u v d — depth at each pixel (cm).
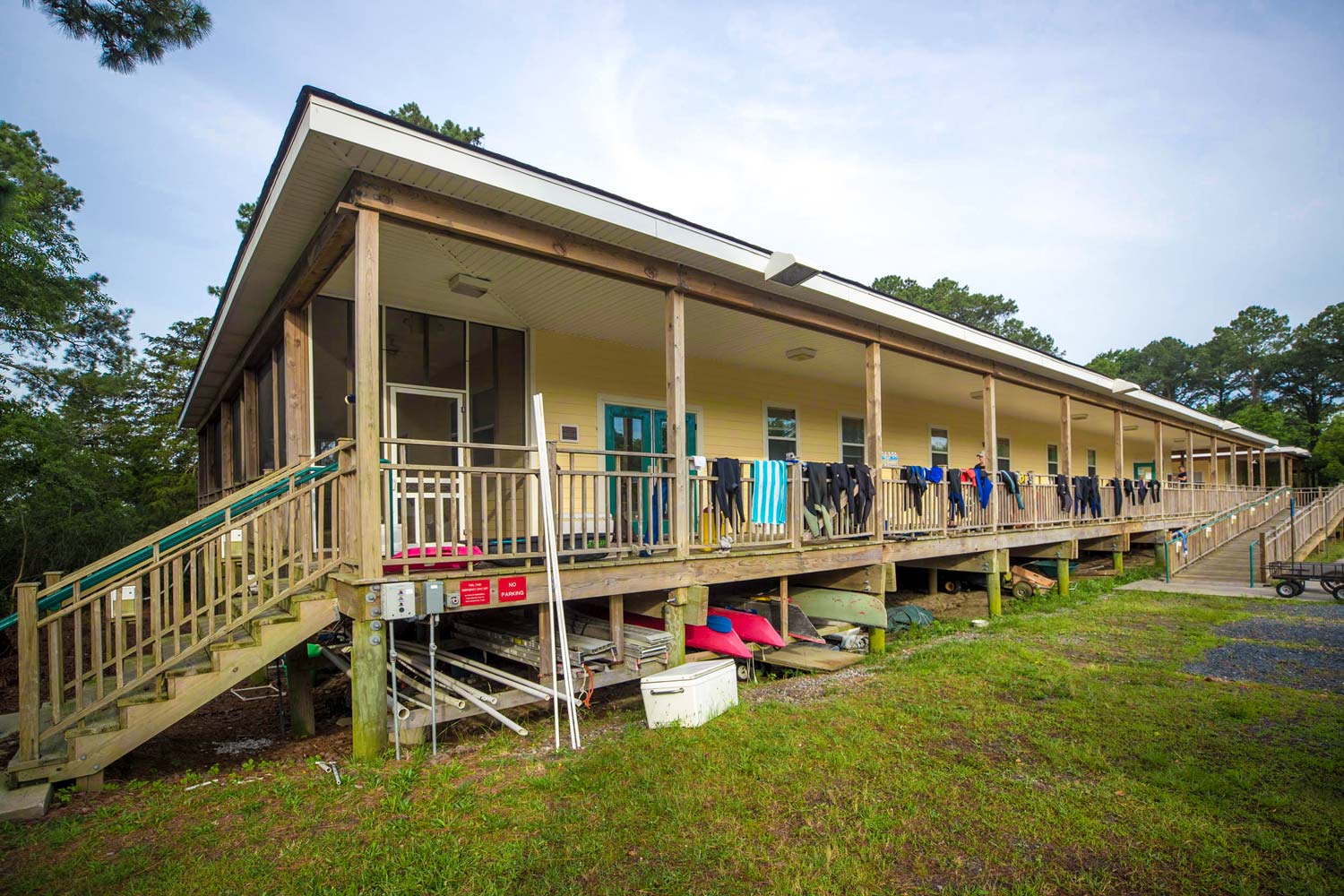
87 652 925
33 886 308
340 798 402
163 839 357
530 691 512
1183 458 3194
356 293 476
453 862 321
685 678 519
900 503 930
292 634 490
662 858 324
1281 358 5697
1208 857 325
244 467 940
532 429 871
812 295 764
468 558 513
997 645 806
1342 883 303
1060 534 1240
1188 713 546
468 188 500
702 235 634
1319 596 1228
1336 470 3712
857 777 417
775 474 750
